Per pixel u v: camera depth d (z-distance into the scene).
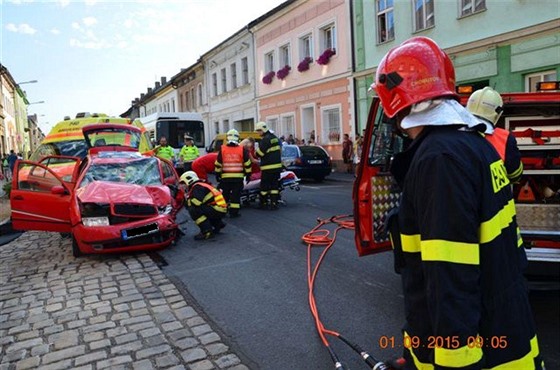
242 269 5.91
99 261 6.60
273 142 10.36
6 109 44.75
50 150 11.13
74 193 6.99
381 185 4.66
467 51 14.67
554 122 5.20
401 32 17.11
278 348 3.71
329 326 4.08
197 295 5.02
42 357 3.69
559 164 4.95
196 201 7.65
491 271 1.45
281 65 25.58
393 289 4.96
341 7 20.16
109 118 11.99
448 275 1.37
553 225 4.43
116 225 6.54
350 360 3.48
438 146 1.45
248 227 8.61
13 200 7.33
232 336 3.95
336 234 7.61
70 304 4.88
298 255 6.45
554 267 3.78
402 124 1.62
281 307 4.57
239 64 30.58
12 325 4.38
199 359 3.54
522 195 5.00
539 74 12.92
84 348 3.81
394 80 1.63
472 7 14.45
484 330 1.47
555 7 12.08
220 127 34.75
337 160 21.28
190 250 7.04
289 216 9.58
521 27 12.96
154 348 3.76
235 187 9.73
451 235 1.37
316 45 22.09
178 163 19.33
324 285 5.16
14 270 6.37
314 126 22.86
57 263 6.62
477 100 3.68
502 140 3.03
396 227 1.67
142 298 4.96
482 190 1.44
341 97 20.75
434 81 1.57
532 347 1.54
